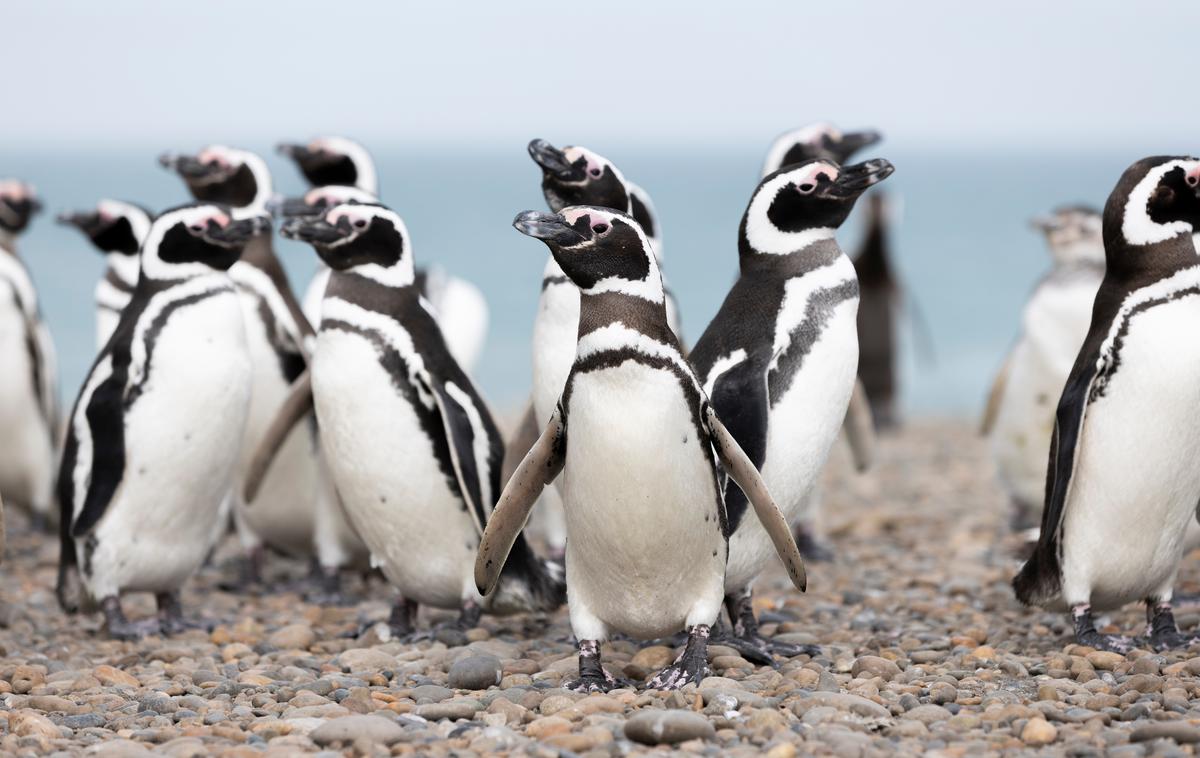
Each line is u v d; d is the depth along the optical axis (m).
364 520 8.69
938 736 6.30
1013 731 6.34
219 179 11.93
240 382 9.19
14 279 13.03
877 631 8.93
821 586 10.86
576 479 6.81
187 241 9.08
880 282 24.33
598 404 6.62
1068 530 7.84
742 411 7.48
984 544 12.79
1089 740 6.17
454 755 6.09
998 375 13.12
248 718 6.88
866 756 5.95
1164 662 7.41
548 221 6.54
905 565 11.87
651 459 6.61
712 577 7.09
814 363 7.64
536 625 9.30
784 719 6.48
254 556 11.44
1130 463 7.54
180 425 8.99
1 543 7.78
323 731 6.34
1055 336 11.77
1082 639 7.88
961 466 20.12
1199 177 7.32
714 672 7.52
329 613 9.98
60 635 9.55
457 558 8.70
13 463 13.34
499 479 8.69
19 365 13.00
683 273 60.72
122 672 7.94
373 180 12.62
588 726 6.41
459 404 8.42
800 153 11.85
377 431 8.39
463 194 107.44
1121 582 7.88
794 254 7.80
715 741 6.23
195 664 8.28
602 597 7.11
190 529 9.36
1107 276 7.73
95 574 9.19
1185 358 7.37
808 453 7.71
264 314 10.71
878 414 24.84
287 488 10.86
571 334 8.62
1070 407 7.62
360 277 8.50
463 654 8.16
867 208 24.16
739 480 6.91
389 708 6.94
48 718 6.90
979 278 61.41
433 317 8.68
